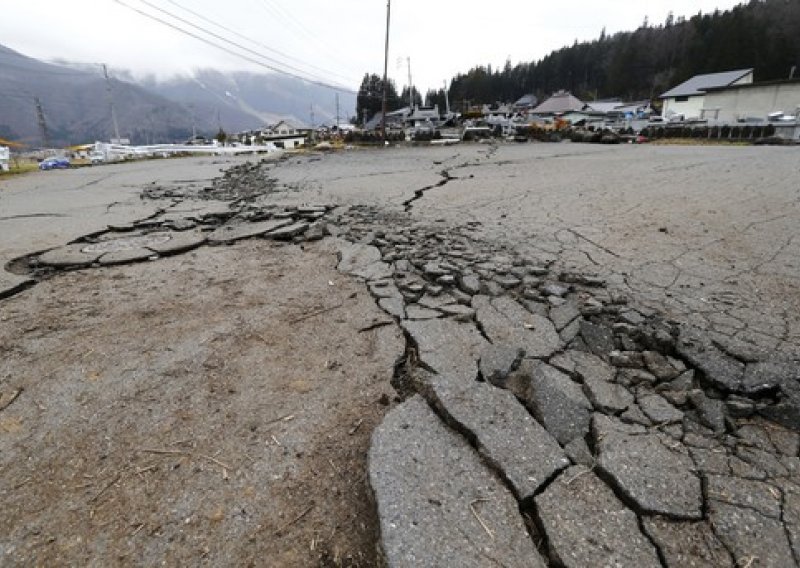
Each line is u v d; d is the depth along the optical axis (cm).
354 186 890
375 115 6875
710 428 186
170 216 620
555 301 308
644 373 222
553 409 197
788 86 3306
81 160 3069
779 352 235
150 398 221
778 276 336
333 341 276
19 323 304
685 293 314
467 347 257
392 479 163
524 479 161
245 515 159
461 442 182
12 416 209
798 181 720
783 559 134
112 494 167
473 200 698
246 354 262
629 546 139
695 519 147
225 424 204
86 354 263
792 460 169
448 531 143
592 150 1720
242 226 553
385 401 220
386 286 355
